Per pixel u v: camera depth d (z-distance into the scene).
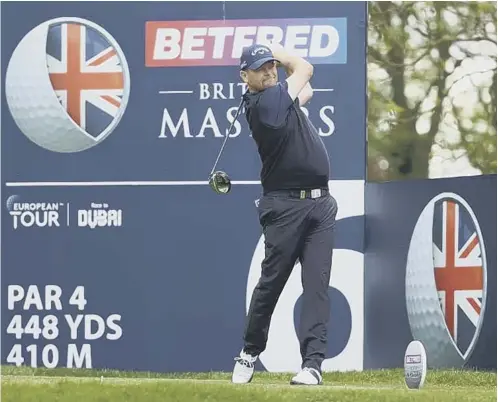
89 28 26.97
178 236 26.73
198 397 19.27
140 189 26.84
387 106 47.09
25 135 27.11
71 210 26.98
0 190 27.14
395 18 46.19
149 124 26.83
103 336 26.95
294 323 26.59
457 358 26.31
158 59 26.84
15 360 27.14
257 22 26.67
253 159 26.61
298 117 20.77
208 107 26.72
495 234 25.92
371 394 19.36
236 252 26.61
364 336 26.50
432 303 26.44
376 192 26.52
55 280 27.05
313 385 20.50
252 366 21.62
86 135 26.89
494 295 25.92
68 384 20.28
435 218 26.50
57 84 27.02
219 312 26.69
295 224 20.88
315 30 26.55
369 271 26.50
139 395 19.44
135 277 26.86
